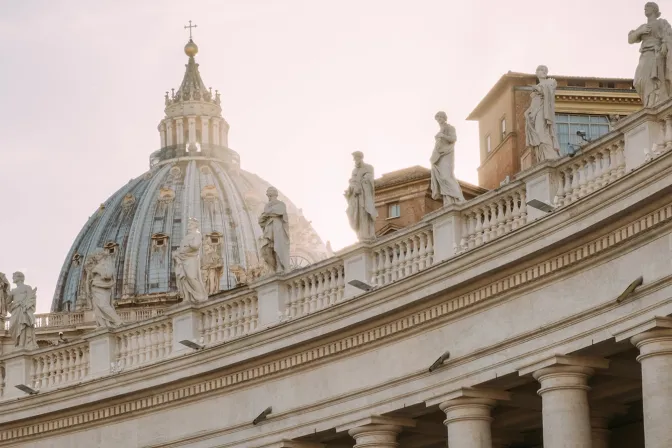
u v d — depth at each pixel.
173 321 56.59
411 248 49.28
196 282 56.56
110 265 60.34
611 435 49.25
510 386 45.91
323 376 50.78
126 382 56.47
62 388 58.44
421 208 70.69
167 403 55.69
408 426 49.16
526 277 44.25
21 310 62.38
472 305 45.94
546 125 45.75
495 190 46.19
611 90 71.88
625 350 42.62
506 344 44.69
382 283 49.91
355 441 52.31
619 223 41.31
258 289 53.78
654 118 41.22
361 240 50.31
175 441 55.19
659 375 39.94
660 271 40.31
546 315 43.75
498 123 72.88
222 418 53.94
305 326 50.56
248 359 52.53
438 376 46.81
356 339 49.59
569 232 42.31
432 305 47.06
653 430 39.69
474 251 45.12
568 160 44.00
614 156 42.81
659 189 39.50
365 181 50.91
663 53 41.78
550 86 45.91
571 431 42.78
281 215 54.25
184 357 54.56
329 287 51.72
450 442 46.22
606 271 42.12
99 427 57.97
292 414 51.41
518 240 43.84
